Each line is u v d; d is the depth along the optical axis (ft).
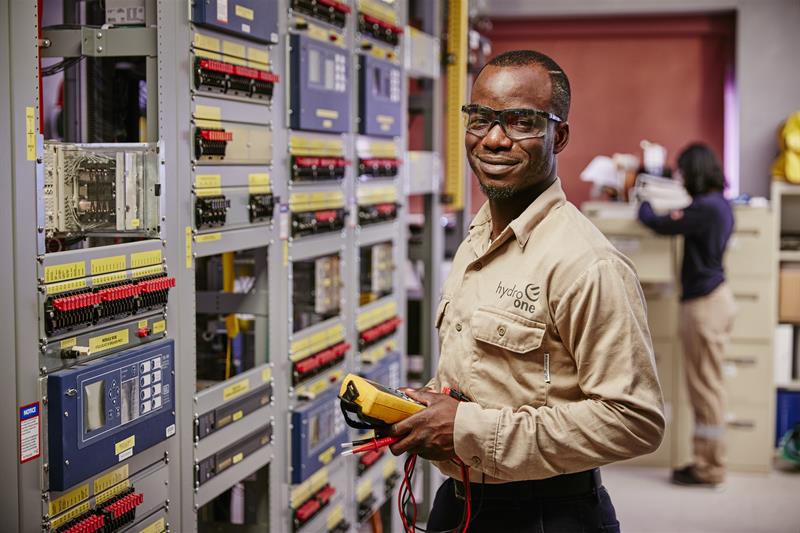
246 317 10.12
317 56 10.44
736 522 16.89
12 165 6.11
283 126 9.95
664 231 18.35
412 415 6.10
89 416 6.70
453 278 6.85
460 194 16.07
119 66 9.02
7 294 6.12
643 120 24.04
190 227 8.17
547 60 6.23
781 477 19.58
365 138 12.37
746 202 19.89
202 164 8.32
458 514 6.79
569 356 6.15
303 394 10.61
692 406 18.84
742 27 22.21
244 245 9.15
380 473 13.65
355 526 12.51
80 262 6.73
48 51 7.95
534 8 23.17
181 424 8.11
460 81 15.76
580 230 6.13
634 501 18.01
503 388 6.25
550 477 6.39
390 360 13.35
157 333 7.69
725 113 23.71
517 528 6.47
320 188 10.94
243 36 8.97
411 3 16.43
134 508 7.36
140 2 8.02
